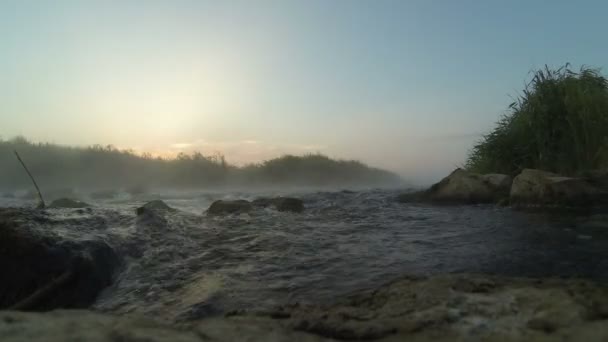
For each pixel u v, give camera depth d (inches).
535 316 74.0
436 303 84.0
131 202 359.9
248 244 168.1
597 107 261.1
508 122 328.2
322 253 153.4
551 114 278.8
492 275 106.0
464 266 127.0
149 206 214.7
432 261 135.3
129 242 155.7
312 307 93.8
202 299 110.0
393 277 120.6
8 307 113.8
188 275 132.3
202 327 73.9
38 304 110.3
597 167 254.2
